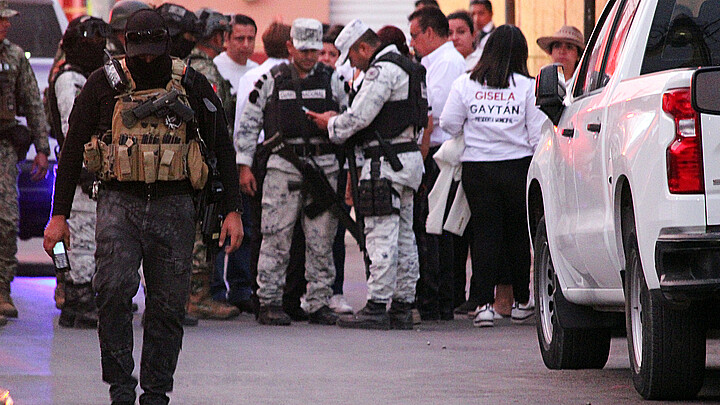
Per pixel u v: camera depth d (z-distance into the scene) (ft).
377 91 122.72
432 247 137.39
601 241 82.07
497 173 128.98
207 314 137.69
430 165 140.56
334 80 131.13
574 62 139.74
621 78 80.69
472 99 129.80
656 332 74.74
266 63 140.97
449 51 140.87
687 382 75.97
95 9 288.71
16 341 113.09
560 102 92.84
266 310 131.85
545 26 196.24
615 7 88.63
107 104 71.15
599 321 93.56
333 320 131.95
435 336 120.98
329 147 129.80
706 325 75.15
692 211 70.49
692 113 70.85
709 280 69.87
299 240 138.21
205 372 94.58
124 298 70.59
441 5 302.45
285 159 129.08
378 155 124.77
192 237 72.38
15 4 190.39
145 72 70.90
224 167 74.23
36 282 171.94
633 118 75.61
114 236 70.74
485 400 81.00
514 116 129.18
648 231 72.33
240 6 314.55
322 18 315.99
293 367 97.66
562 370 96.43
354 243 248.52
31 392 84.58
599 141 82.07
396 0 317.01
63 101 120.57
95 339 114.93
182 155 71.10
